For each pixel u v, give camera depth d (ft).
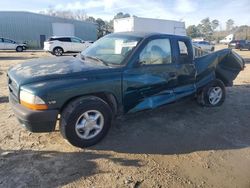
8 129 15.26
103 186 10.64
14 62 56.95
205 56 19.39
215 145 14.61
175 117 18.33
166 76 16.30
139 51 14.92
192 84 18.45
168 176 11.51
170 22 81.51
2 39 98.73
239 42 118.11
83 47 82.43
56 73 12.83
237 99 23.52
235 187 11.03
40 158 12.37
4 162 11.91
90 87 13.05
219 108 20.66
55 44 79.15
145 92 15.42
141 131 15.76
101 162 12.30
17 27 136.77
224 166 12.55
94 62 15.02
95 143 13.76
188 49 17.80
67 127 12.69
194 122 17.63
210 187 10.95
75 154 12.87
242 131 16.65
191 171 12.00
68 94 12.41
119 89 14.19
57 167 11.73
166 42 16.52
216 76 20.95
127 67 14.44
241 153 13.88
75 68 13.61
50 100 11.96
